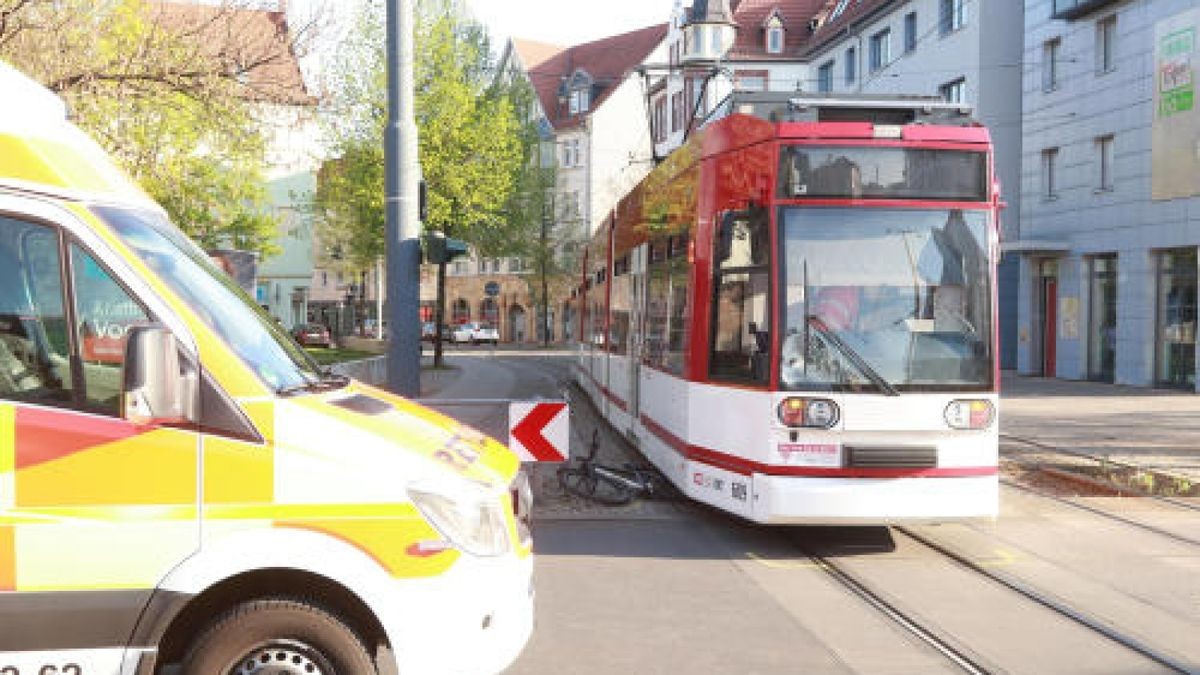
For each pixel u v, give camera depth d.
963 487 8.22
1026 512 10.47
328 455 4.14
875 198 8.45
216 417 4.08
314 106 13.71
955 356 8.34
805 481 8.23
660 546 8.91
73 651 3.94
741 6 60.41
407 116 11.05
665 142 65.50
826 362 8.30
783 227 8.43
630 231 14.13
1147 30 27.09
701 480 9.26
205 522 4.01
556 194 60.34
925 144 8.48
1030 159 32.69
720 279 9.16
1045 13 31.75
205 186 25.48
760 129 8.66
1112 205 28.69
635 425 13.26
